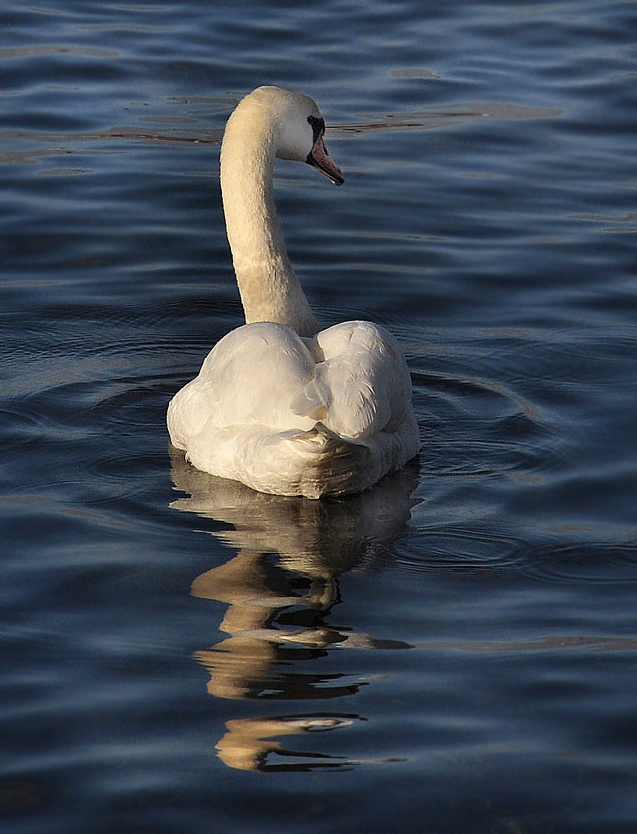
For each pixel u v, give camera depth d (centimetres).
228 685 875
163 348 1506
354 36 2527
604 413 1334
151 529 1101
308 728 830
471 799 763
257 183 1348
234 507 1141
